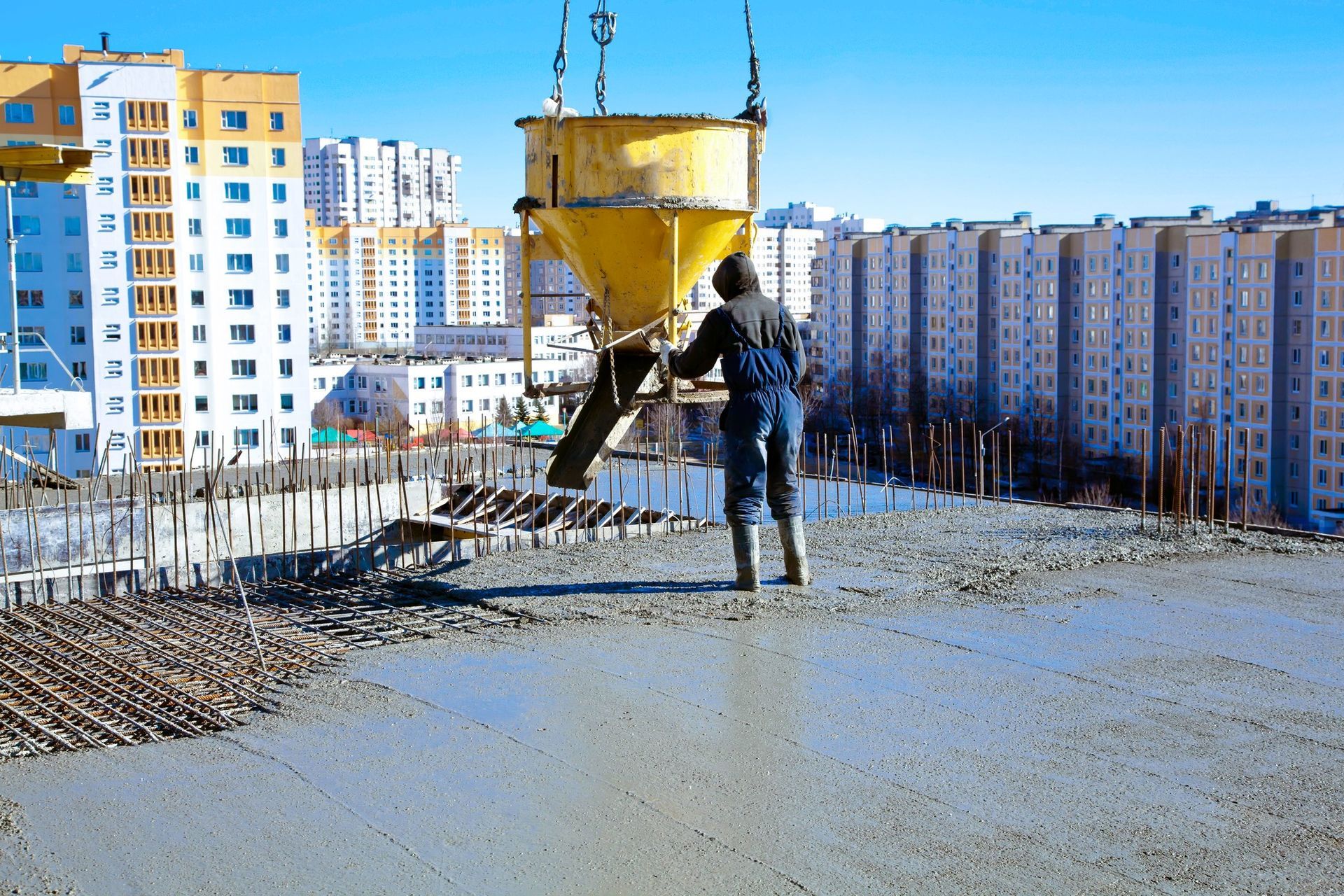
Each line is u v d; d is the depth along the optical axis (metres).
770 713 6.57
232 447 65.94
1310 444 69.06
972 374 94.38
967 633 8.05
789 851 4.98
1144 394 79.25
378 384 106.81
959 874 4.78
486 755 6.05
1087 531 11.35
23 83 61.16
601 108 9.75
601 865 4.87
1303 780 5.64
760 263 174.25
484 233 177.38
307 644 8.36
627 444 30.08
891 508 15.15
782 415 9.17
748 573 9.34
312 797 5.57
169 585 10.61
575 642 8.06
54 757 6.18
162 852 5.04
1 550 9.99
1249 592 9.06
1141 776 5.69
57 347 63.19
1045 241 85.62
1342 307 66.19
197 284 64.56
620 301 9.67
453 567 10.93
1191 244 74.75
